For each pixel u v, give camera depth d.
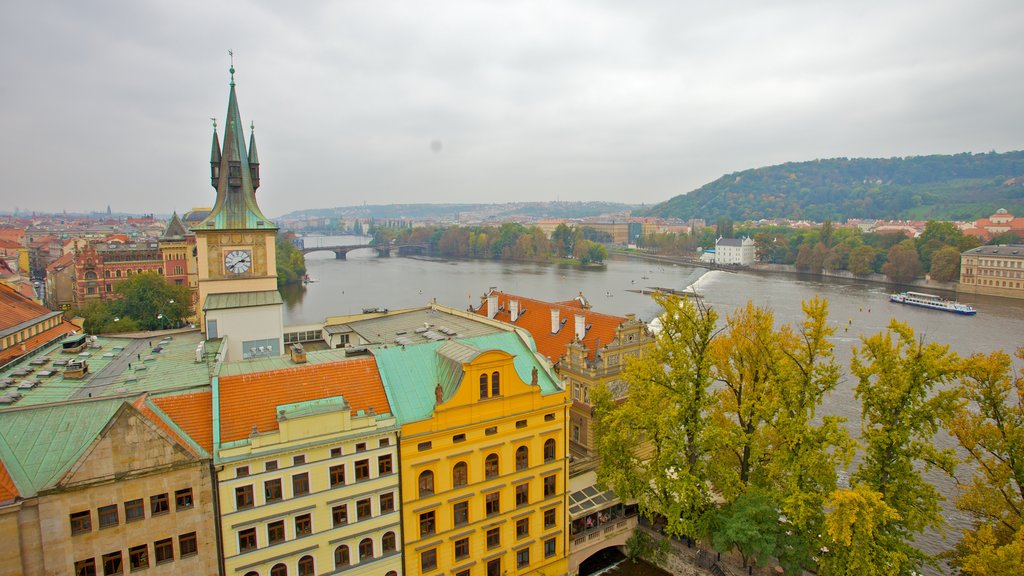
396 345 60.19
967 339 153.25
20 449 38.50
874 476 49.09
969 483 79.94
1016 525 46.69
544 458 55.81
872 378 120.50
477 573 52.47
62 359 59.44
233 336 71.25
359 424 45.78
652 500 60.28
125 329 127.75
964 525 71.25
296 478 43.88
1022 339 153.12
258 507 42.56
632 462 61.75
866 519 41.88
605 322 79.75
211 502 41.12
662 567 60.34
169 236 193.12
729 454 61.75
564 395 56.16
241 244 74.06
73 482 36.88
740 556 57.97
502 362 52.00
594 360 76.00
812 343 52.97
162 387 50.19
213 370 52.50
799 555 50.19
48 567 36.75
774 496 52.81
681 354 56.69
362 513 46.84
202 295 73.44
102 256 184.62
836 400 109.88
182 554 40.78
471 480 51.28
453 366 52.16
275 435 42.62
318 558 45.16
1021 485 47.25
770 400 55.22
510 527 54.00
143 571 39.50
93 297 181.50
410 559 48.91
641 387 58.56
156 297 140.25
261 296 73.50
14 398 47.16
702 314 57.78
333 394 48.31
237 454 41.41
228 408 44.50
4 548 35.31
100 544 38.03
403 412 49.22
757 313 59.75
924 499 48.19
